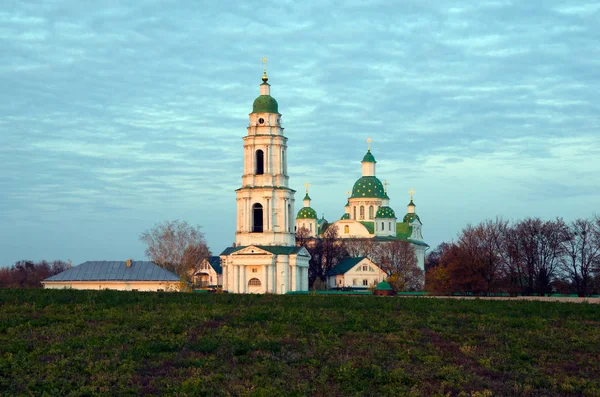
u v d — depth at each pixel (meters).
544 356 71.06
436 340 76.38
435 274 160.50
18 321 80.88
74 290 102.12
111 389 60.88
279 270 176.00
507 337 77.31
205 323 81.00
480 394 59.94
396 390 61.25
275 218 178.62
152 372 65.12
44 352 69.88
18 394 59.72
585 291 151.88
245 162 180.50
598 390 61.72
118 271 151.38
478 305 93.50
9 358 67.38
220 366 66.69
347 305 92.44
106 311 86.31
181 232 190.38
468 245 157.38
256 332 77.62
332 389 61.22
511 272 154.00
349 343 74.25
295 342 74.00
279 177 179.75
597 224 154.12
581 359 70.50
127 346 72.00
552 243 154.50
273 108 180.62
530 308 91.25
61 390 60.62
